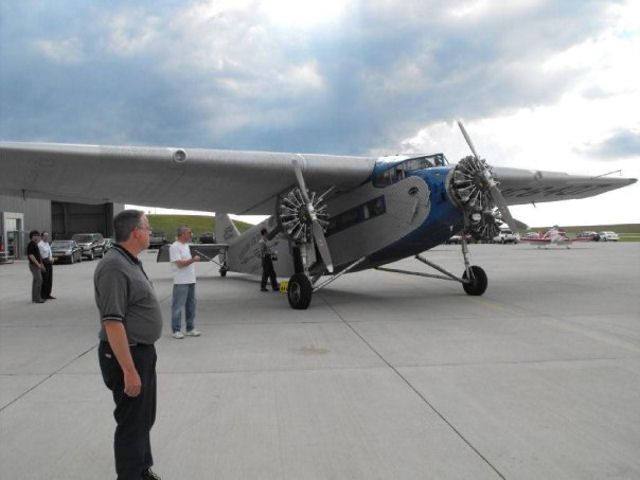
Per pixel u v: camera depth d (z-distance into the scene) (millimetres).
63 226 56594
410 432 4117
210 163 10430
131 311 3062
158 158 10062
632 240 69688
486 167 10539
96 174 10664
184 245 8211
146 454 3229
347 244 12781
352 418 4453
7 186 11508
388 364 6258
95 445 3984
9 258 36219
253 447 3883
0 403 5008
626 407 4629
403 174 11234
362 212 12234
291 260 14469
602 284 14570
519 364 6152
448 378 5613
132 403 3045
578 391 5094
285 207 11352
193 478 3410
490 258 28969
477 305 10984
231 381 5660
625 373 5719
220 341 7824
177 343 7711
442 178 10461
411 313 10133
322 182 11969
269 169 10969
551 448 3777
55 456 3795
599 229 157000
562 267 21219
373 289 14578
